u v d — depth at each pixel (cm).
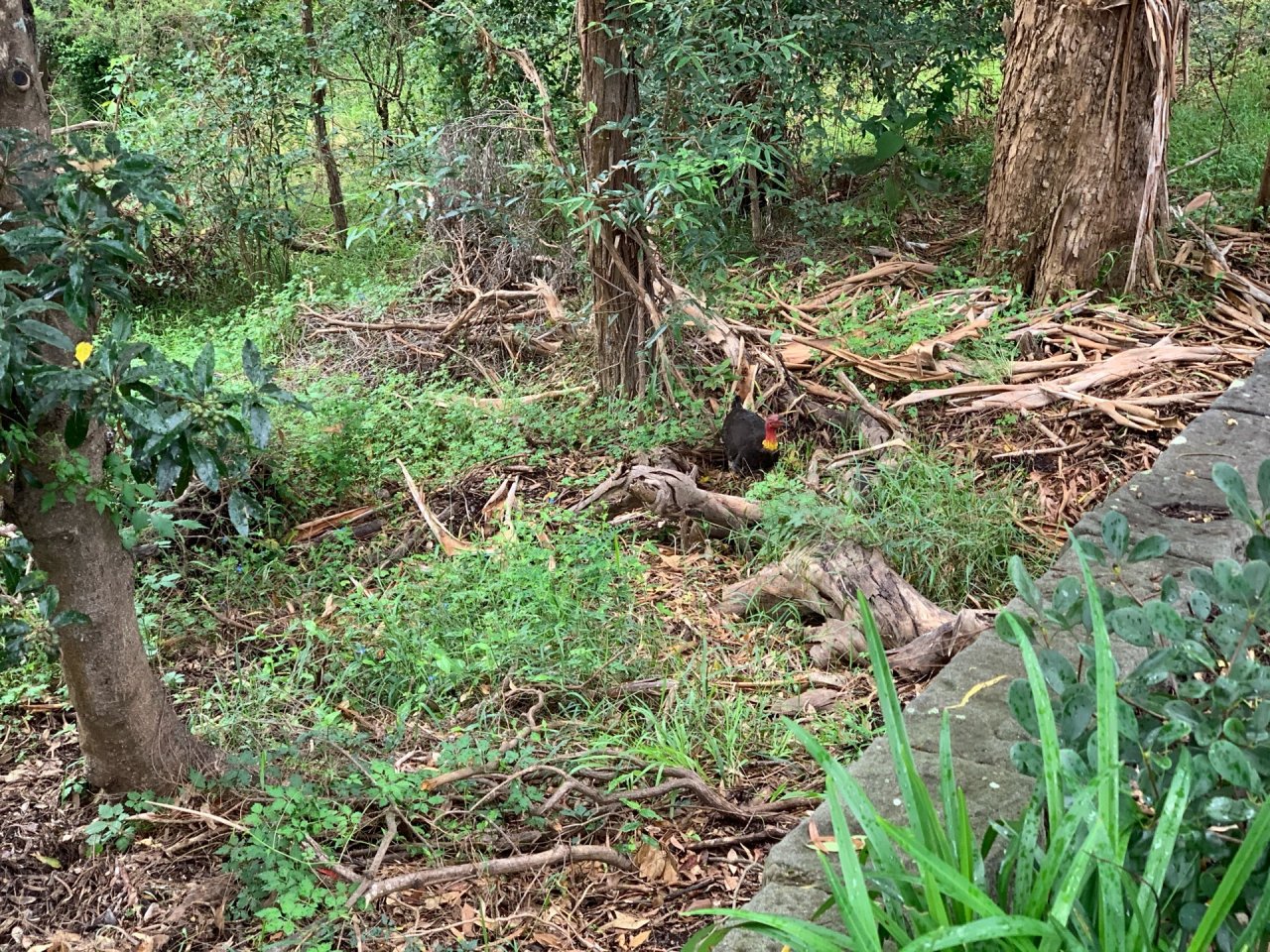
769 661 455
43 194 293
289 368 768
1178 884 186
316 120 1031
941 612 460
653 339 639
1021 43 737
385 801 361
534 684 446
